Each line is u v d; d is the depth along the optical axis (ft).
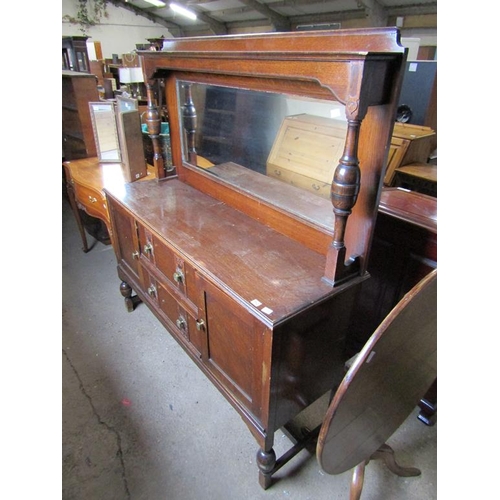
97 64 16.63
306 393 3.90
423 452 4.51
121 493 4.09
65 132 9.52
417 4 17.44
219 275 3.56
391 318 2.29
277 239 4.22
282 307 3.14
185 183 5.86
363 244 3.43
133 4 32.99
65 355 5.93
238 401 4.02
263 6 23.31
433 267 3.93
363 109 2.62
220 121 4.68
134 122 6.40
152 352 6.02
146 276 5.46
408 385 3.08
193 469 4.33
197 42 4.31
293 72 2.99
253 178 4.53
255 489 4.11
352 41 2.85
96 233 9.52
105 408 5.07
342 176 2.90
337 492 4.07
